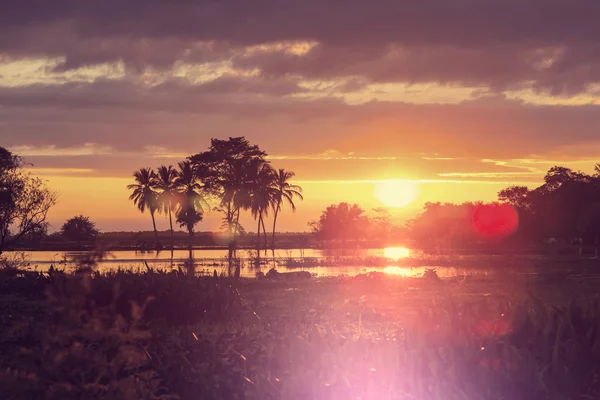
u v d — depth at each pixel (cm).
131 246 9012
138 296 1462
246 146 9431
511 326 657
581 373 605
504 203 10931
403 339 690
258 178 9119
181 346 809
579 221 7319
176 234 13950
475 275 3812
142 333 577
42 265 4400
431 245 12106
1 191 4253
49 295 566
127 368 649
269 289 2834
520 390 582
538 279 3403
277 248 10162
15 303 1838
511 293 2520
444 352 606
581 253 7025
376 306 2070
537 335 656
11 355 862
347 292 2680
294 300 2244
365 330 1407
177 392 672
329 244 12175
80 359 550
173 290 1519
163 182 10025
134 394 559
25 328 671
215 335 983
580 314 666
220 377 697
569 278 3519
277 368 707
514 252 8038
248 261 5616
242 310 1644
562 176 9281
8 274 2556
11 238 4450
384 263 5406
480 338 643
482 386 582
